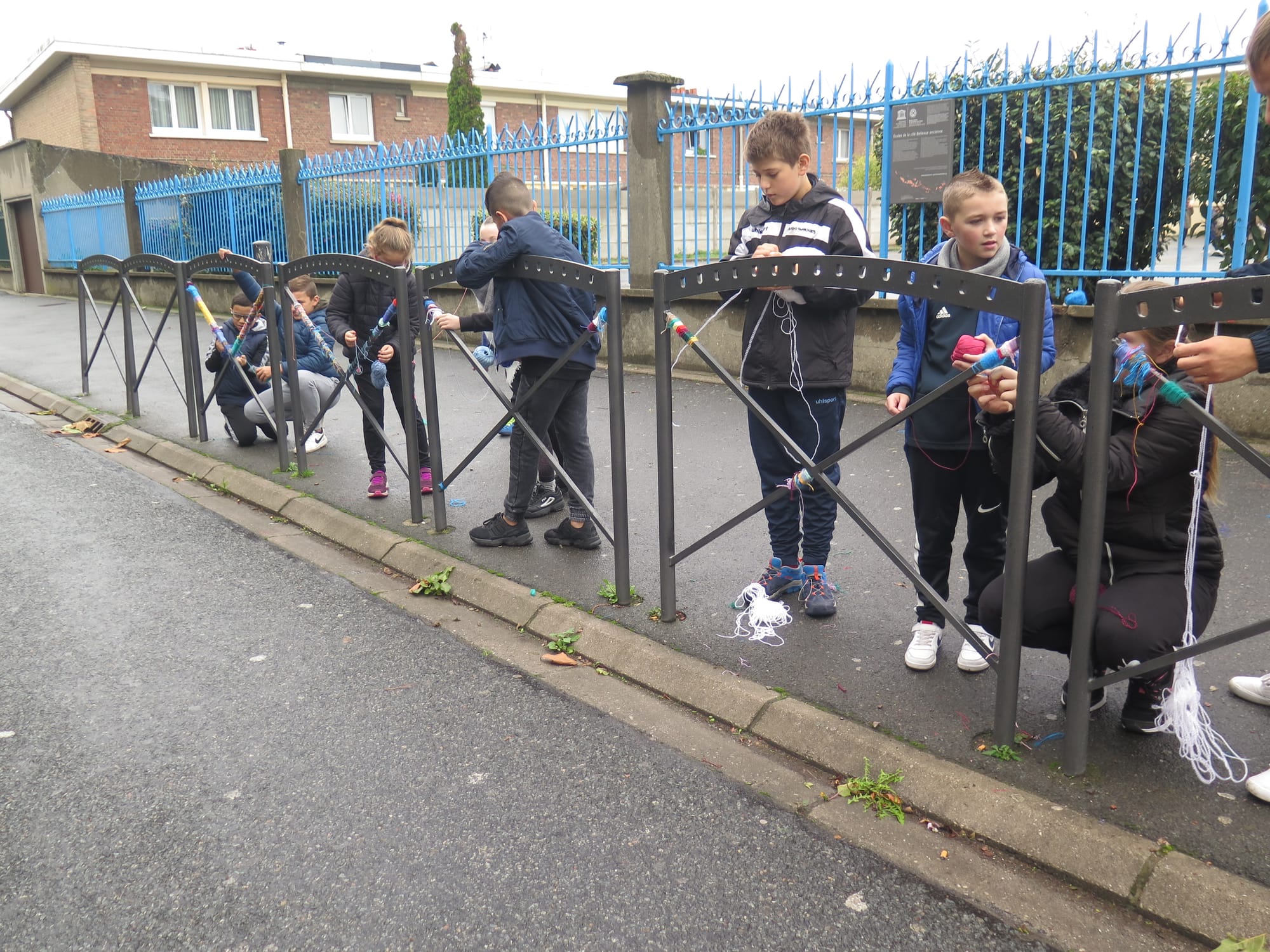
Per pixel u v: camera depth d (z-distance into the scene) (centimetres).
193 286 669
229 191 1452
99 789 279
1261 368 218
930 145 681
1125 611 253
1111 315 234
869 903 230
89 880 240
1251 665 317
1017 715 295
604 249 927
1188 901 219
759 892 235
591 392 809
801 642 350
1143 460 249
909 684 317
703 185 851
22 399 895
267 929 223
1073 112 631
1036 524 463
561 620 381
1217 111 579
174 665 359
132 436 712
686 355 867
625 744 303
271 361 586
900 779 270
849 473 543
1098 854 234
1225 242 603
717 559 432
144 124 2405
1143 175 630
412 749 301
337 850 252
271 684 344
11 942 219
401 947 218
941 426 307
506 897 233
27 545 493
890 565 418
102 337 830
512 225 400
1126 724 283
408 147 1113
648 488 542
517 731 311
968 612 327
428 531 484
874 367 728
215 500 575
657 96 853
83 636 384
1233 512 452
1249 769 263
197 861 247
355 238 1226
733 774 286
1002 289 253
